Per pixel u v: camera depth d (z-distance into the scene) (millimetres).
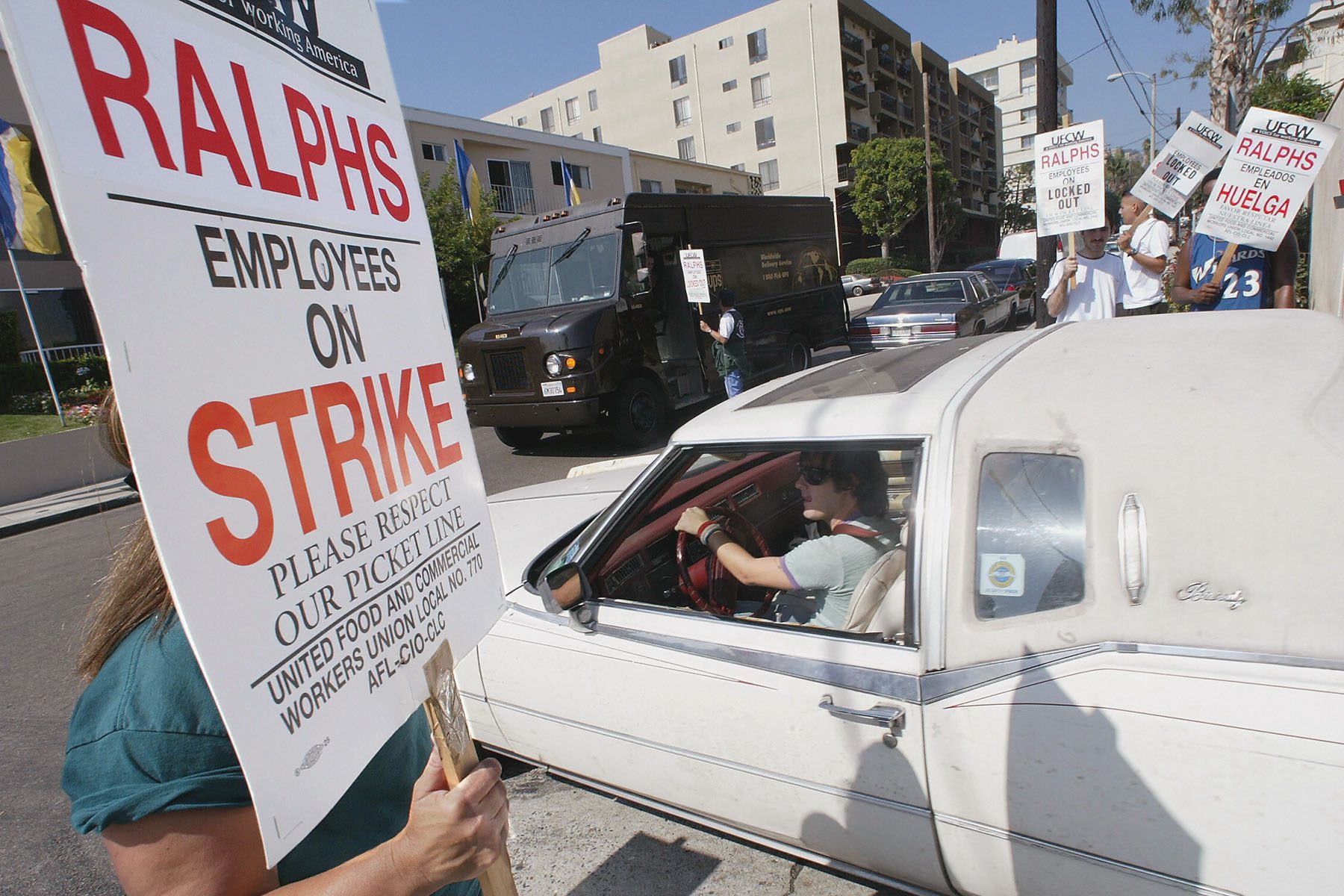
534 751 2738
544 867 2666
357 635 964
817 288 12484
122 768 904
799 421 2193
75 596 6445
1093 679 1593
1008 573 1745
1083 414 1765
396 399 1108
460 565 1212
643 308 9078
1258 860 1444
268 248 902
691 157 50500
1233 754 1448
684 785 2320
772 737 2059
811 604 2475
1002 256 24828
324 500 940
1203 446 1597
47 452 12141
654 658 2260
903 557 2203
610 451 9461
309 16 1042
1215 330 2002
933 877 1914
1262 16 20500
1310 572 1445
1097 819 1597
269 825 788
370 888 952
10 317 16203
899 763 1848
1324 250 7797
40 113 651
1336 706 1383
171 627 972
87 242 678
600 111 54031
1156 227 5598
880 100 48406
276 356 893
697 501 3031
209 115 844
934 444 1904
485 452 10477
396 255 1160
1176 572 1554
